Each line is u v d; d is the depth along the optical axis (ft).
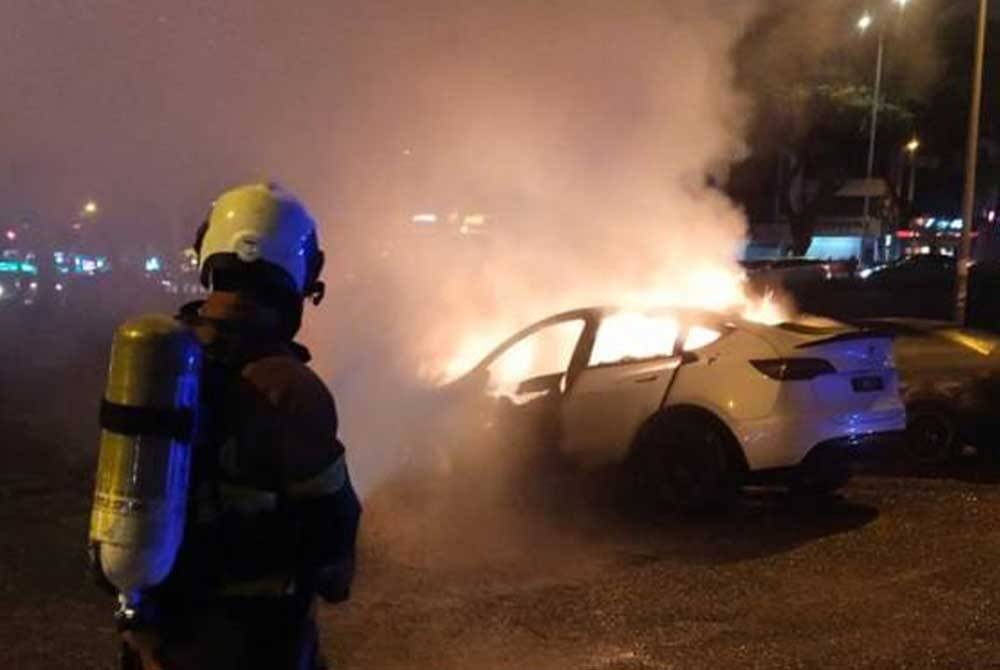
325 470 7.86
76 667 17.15
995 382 34.01
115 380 7.36
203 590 7.82
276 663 7.98
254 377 7.91
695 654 17.87
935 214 188.34
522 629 19.01
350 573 8.30
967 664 17.35
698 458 26.81
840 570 22.36
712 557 23.30
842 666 17.33
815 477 28.68
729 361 26.89
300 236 8.57
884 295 88.84
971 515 26.94
